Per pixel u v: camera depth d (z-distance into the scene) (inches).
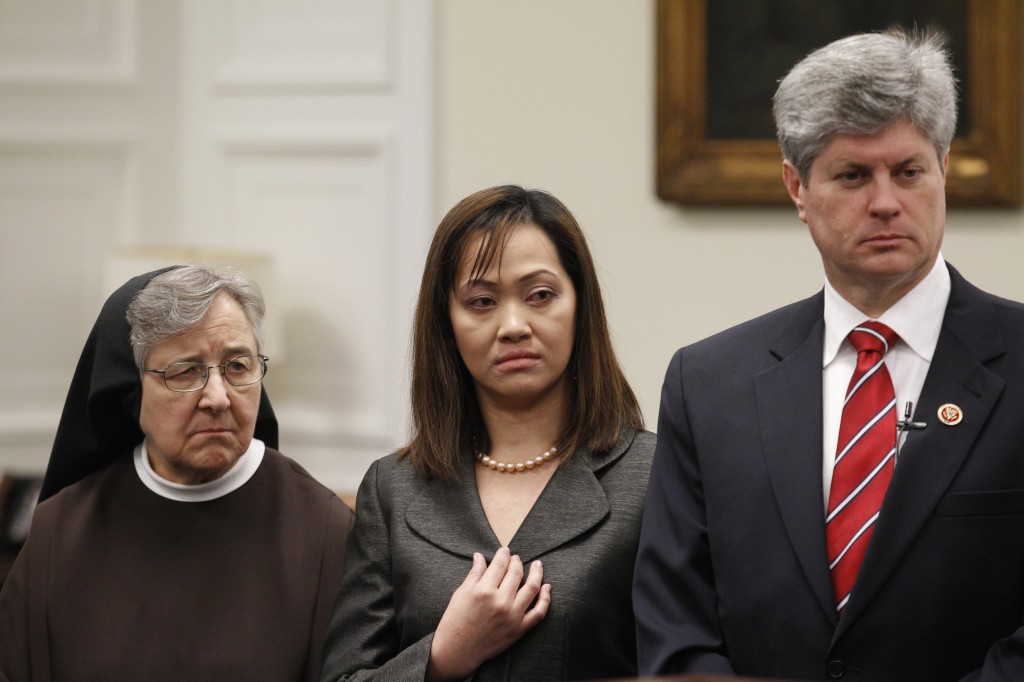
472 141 617.6
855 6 562.3
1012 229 553.9
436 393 303.9
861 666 231.9
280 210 665.0
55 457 336.2
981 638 231.0
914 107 228.7
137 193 681.0
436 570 282.0
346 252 650.8
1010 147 545.0
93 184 681.6
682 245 587.8
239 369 315.0
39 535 323.0
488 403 304.8
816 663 235.5
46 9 677.3
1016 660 220.1
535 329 290.5
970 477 232.8
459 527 288.5
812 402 249.9
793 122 238.4
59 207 677.9
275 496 329.7
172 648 307.4
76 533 322.0
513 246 291.0
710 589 254.1
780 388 254.2
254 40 669.9
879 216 231.5
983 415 235.8
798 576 239.1
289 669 308.2
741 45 572.4
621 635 277.9
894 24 557.6
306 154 658.2
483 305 292.8
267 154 666.8
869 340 247.9
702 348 270.5
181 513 322.0
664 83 577.9
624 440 298.2
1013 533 230.7
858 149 231.5
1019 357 240.2
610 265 595.5
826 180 236.2
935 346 245.1
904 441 241.1
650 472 277.3
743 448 252.2
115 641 308.2
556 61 603.8
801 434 247.6
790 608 238.7
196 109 681.0
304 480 338.0
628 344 593.3
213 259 598.2
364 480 313.6
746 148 571.8
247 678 305.3
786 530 242.1
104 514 324.8
